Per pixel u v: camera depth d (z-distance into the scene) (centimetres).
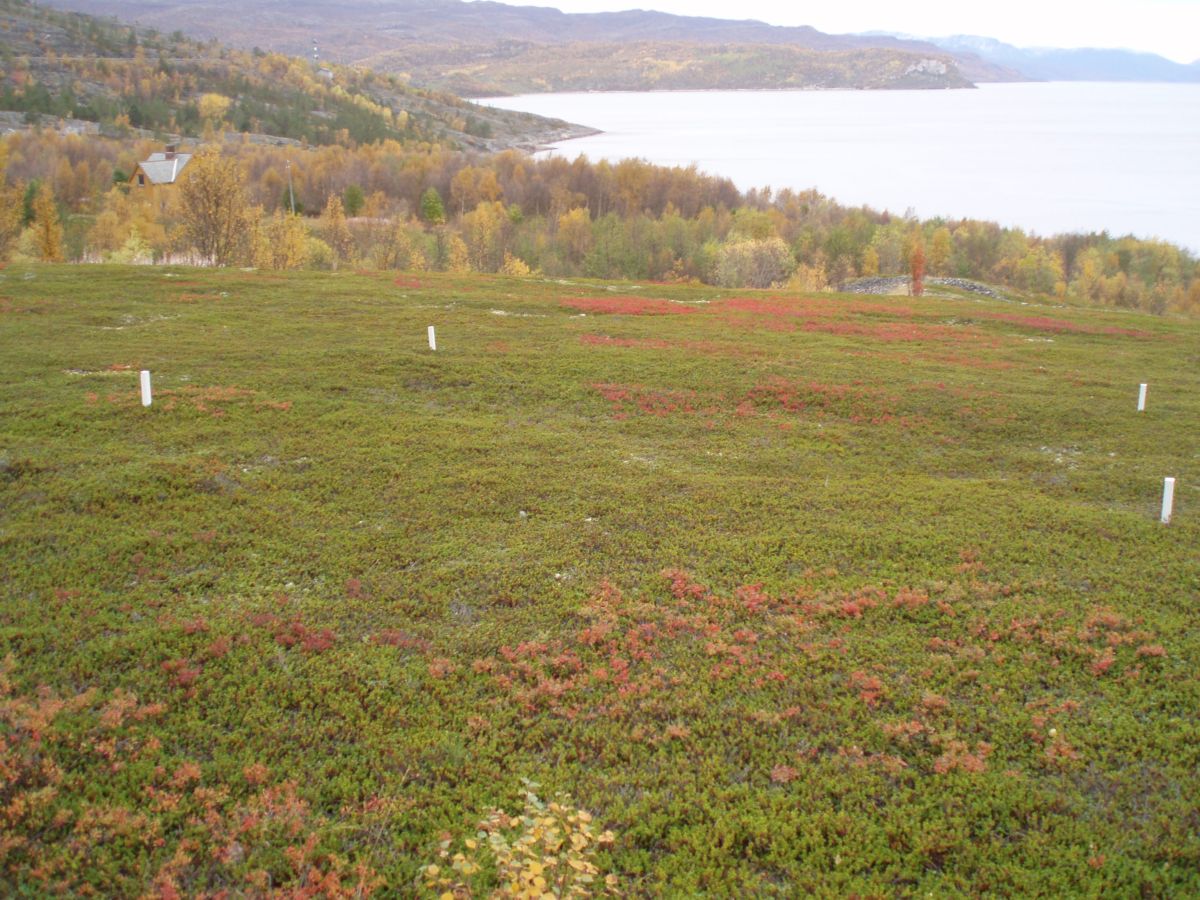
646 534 2055
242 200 6425
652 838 1143
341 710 1359
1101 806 1209
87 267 4897
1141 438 2958
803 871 1088
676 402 3145
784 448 2752
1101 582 1867
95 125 17250
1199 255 14362
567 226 11338
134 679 1393
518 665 1502
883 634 1645
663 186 14275
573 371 3409
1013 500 2341
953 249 12719
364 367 3262
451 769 1247
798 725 1385
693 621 1667
